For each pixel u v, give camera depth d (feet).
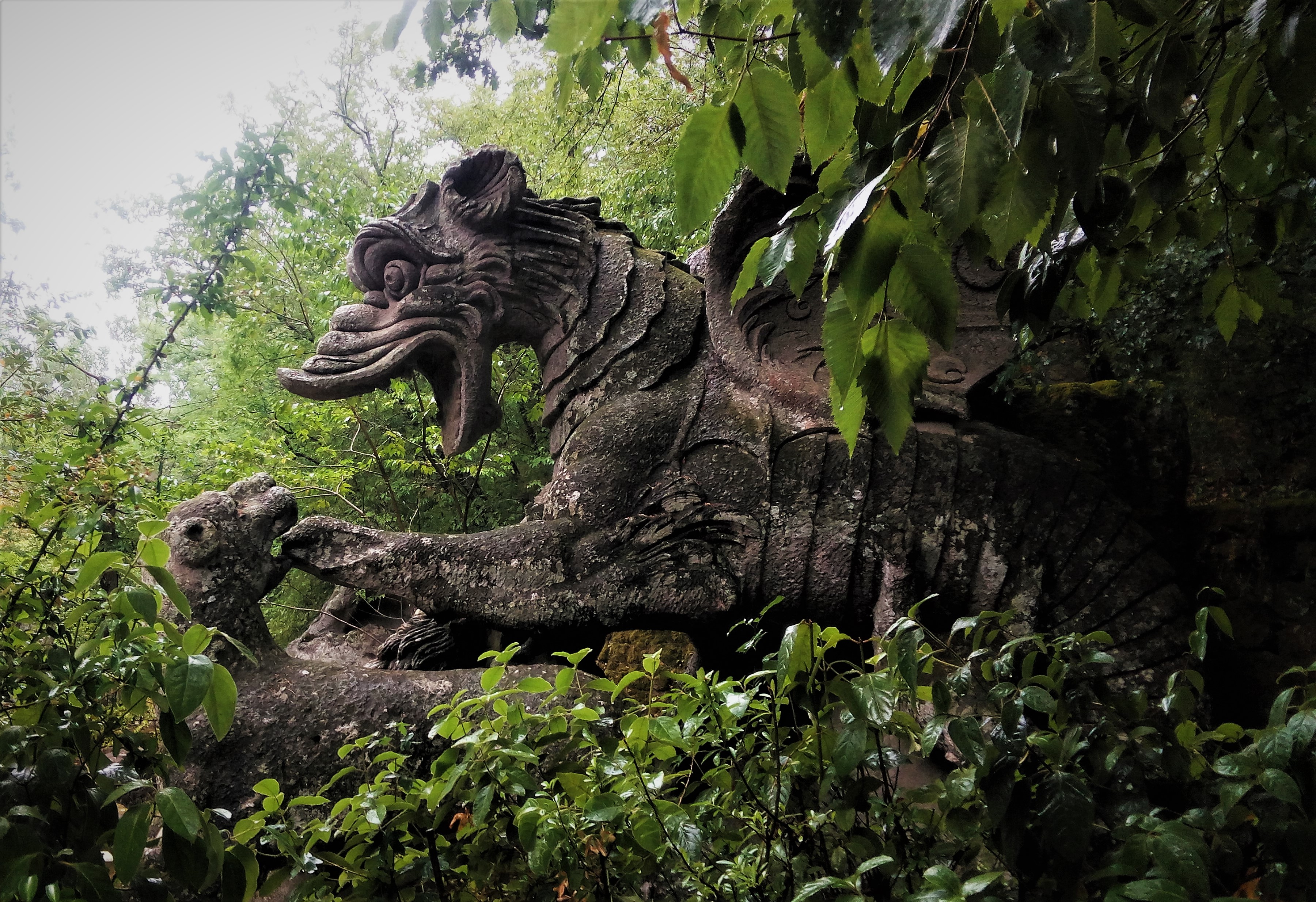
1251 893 5.57
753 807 5.62
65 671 5.07
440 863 5.73
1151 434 11.23
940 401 9.55
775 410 9.69
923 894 4.35
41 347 14.70
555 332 10.55
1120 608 8.59
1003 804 4.89
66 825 4.81
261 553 8.42
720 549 9.20
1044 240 4.93
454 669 9.98
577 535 9.32
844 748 5.04
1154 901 4.31
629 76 22.39
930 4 3.19
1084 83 3.74
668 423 9.85
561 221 10.66
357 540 8.98
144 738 5.38
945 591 8.93
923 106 4.24
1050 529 8.94
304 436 19.21
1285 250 10.71
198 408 24.61
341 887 5.91
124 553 5.70
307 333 21.45
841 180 4.46
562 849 5.27
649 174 21.59
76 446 7.40
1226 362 10.94
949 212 3.75
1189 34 5.75
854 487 9.20
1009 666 5.46
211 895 6.95
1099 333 12.22
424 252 10.37
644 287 10.52
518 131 26.76
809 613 9.18
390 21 5.07
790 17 4.31
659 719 5.45
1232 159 7.19
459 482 19.06
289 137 16.72
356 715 7.75
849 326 4.12
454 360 10.44
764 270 4.34
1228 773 4.87
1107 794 5.38
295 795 7.44
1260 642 9.73
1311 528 9.78
